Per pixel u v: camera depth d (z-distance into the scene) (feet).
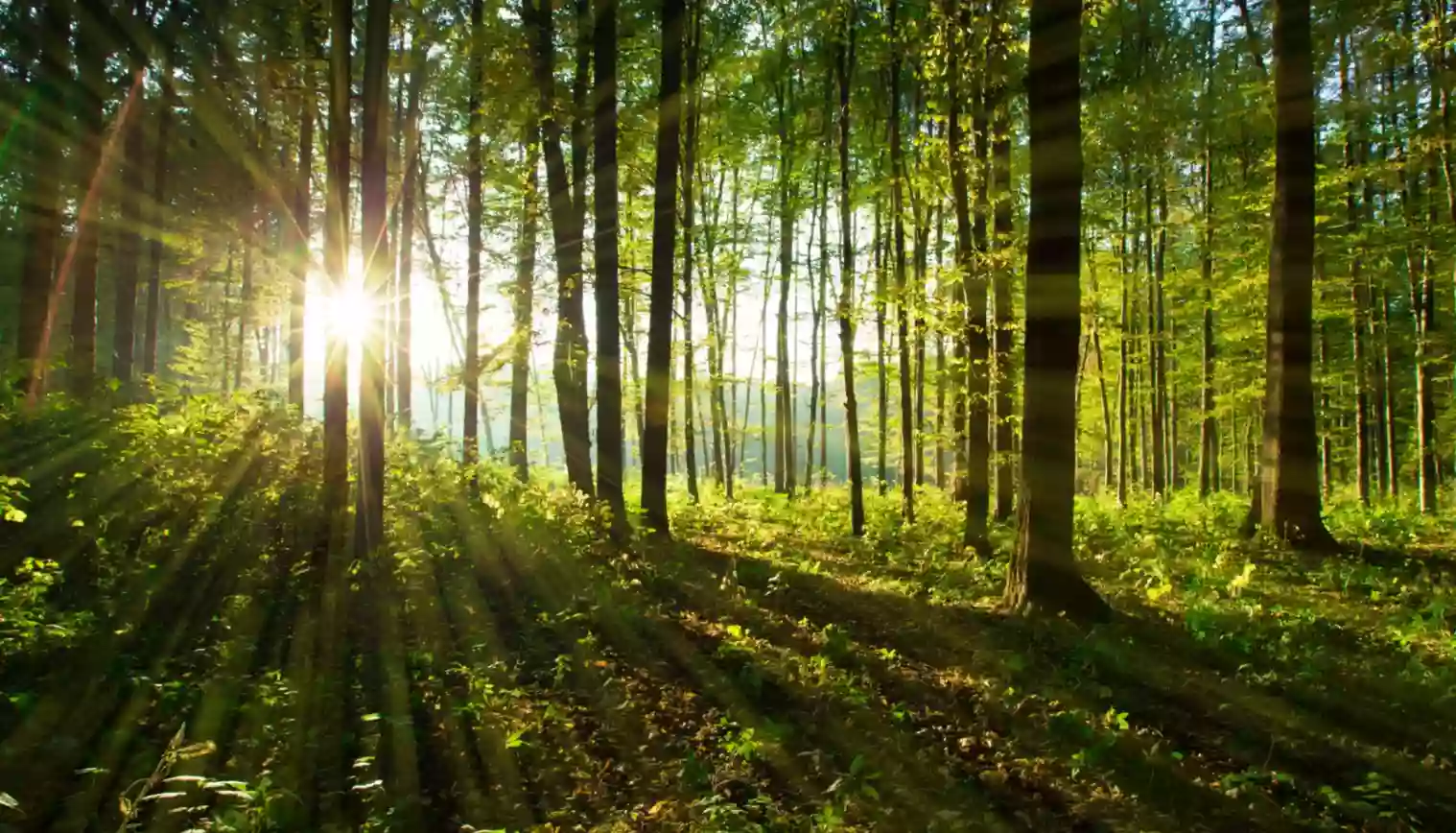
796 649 24.41
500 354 46.06
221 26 47.73
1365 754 16.53
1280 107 37.70
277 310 71.36
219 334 86.99
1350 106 51.80
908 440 51.62
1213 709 19.03
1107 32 48.96
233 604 24.98
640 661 23.34
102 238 56.03
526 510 38.93
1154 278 70.54
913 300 40.73
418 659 22.67
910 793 15.88
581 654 23.48
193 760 16.19
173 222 57.93
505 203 58.23
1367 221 59.00
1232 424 102.53
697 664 22.95
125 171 52.29
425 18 44.70
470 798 16.15
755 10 56.95
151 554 28.04
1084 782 16.06
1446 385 92.43
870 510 59.72
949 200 50.21
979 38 39.40
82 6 42.27
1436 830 14.03
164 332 98.94
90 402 39.68
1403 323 78.43
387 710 19.67
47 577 21.98
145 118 55.52
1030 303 26.32
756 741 17.85
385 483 40.09
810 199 65.87
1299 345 37.29
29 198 41.65
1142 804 15.15
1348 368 72.90
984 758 17.30
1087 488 114.62
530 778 17.02
